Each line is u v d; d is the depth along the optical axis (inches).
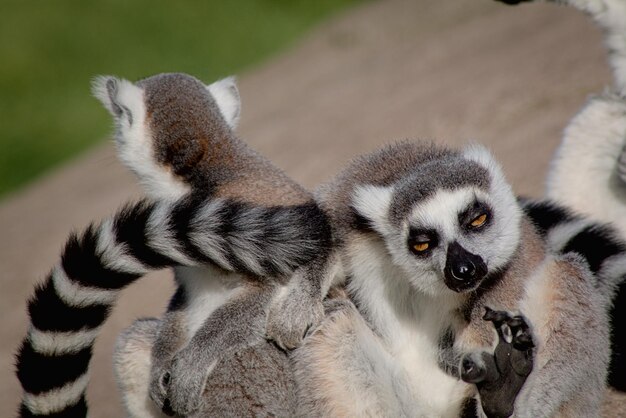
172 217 401.1
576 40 961.5
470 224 418.3
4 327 788.6
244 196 428.8
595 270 458.9
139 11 1732.3
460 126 826.8
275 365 398.0
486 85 905.5
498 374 381.1
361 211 419.5
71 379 422.3
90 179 1143.6
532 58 947.3
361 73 1149.1
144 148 456.8
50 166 1441.9
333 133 933.8
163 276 753.6
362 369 394.3
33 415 421.7
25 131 1518.2
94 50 1669.5
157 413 434.0
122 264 405.1
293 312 399.2
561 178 560.7
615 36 569.9
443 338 416.8
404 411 403.5
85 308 413.7
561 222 475.5
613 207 546.9
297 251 400.2
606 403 455.5
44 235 978.7
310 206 420.5
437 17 1283.2
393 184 435.8
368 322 422.3
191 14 1715.1
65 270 411.8
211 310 425.4
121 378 440.5
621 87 567.2
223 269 414.6
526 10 1162.6
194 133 453.1
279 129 1030.4
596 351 418.6
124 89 472.1
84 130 1497.3
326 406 389.7
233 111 509.4
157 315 690.8
